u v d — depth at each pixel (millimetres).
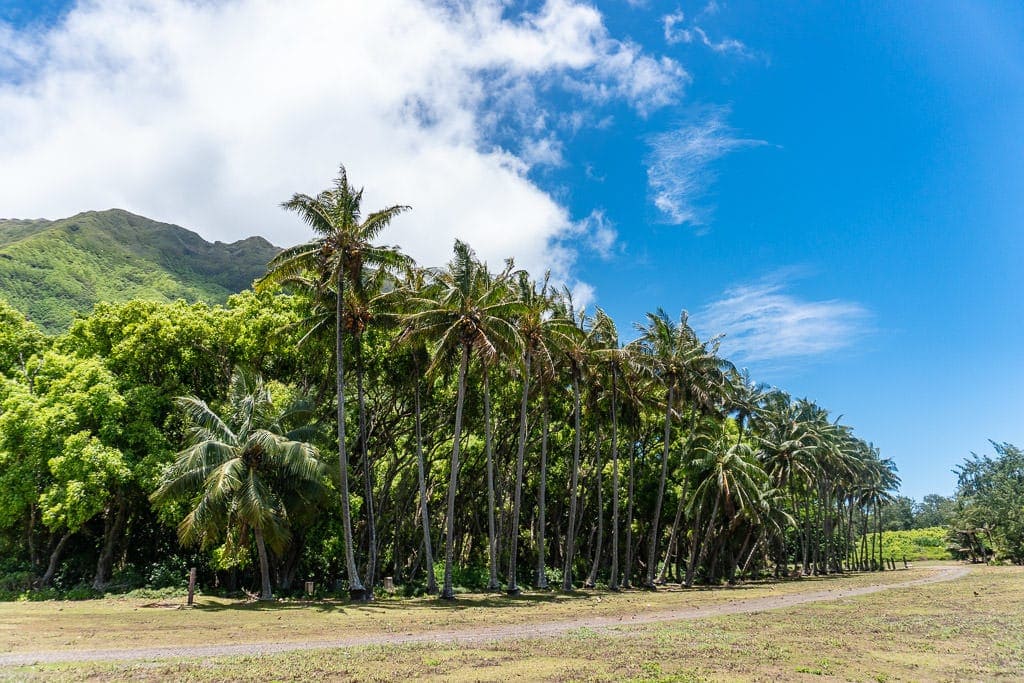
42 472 33156
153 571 36688
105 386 33719
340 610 29438
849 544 100562
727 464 54219
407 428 45375
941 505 177375
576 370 43594
